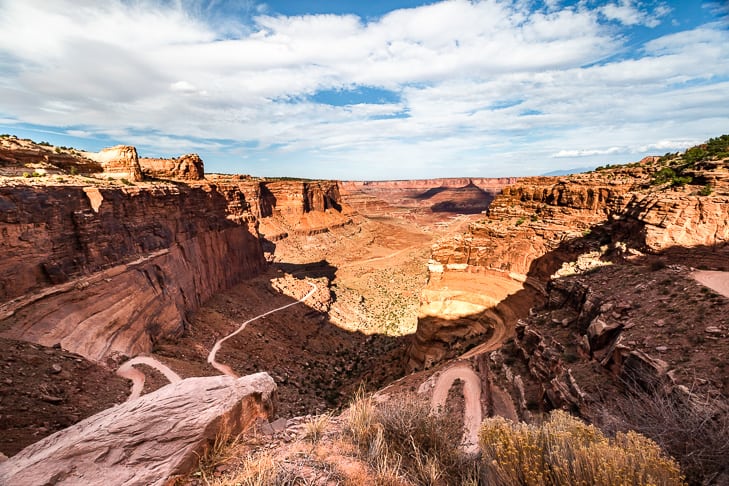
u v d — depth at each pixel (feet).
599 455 20.25
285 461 22.15
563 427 24.81
